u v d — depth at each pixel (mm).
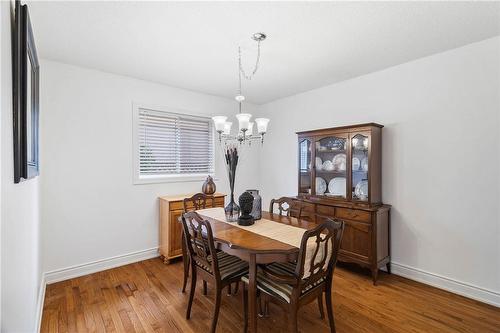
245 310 1815
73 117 2695
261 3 1668
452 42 2232
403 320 1993
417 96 2602
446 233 2441
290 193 3969
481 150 2236
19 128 1017
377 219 2613
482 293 2236
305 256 1517
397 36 2113
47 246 2545
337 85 3307
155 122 3369
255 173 4469
